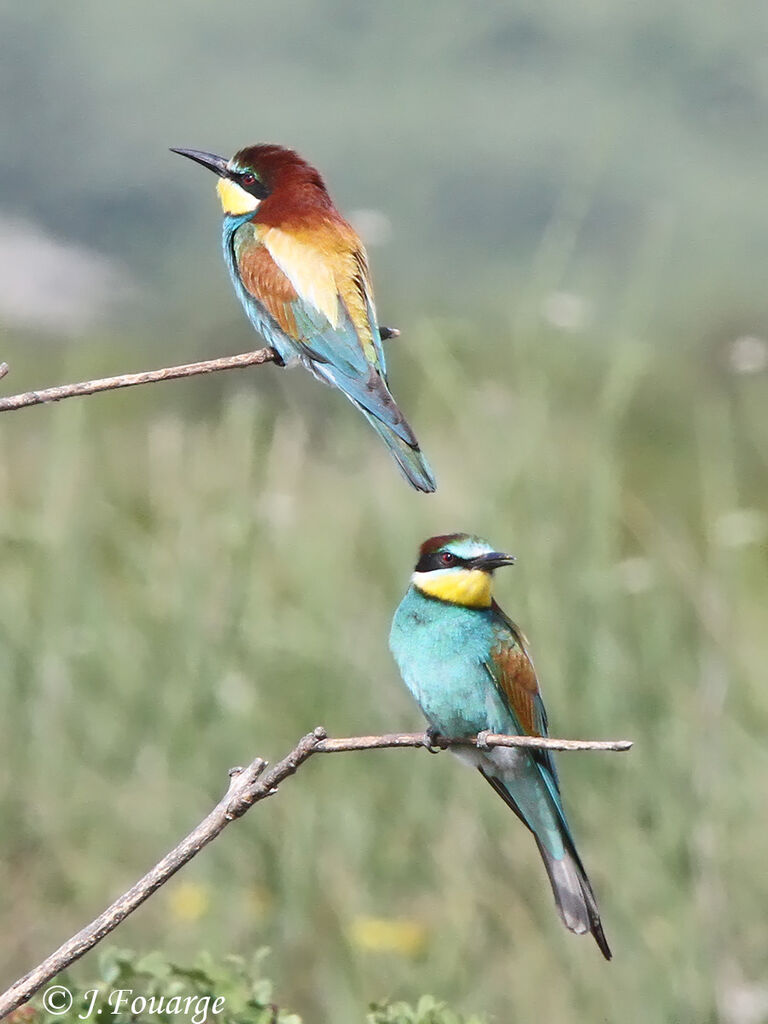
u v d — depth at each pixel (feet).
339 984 34.76
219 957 35.27
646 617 40.65
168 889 37.96
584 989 34.76
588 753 38.58
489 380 45.80
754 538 44.21
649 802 37.73
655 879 36.40
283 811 38.40
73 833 38.65
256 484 45.29
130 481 50.21
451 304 62.13
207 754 39.81
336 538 43.80
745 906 36.55
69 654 40.93
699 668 40.42
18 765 39.42
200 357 106.52
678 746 38.47
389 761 39.45
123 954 22.15
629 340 45.19
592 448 43.86
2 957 36.45
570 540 41.88
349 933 35.55
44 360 97.19
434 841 37.96
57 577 42.47
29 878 37.96
